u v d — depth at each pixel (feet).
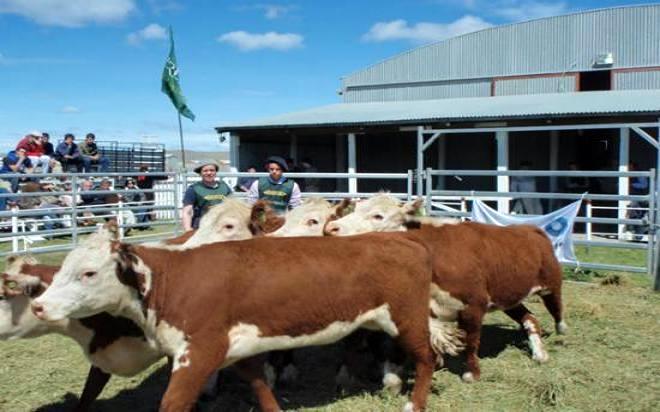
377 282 15.67
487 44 105.81
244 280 14.42
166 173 47.06
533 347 20.68
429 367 16.61
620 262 39.93
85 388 16.47
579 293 30.04
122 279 13.87
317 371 20.27
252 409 16.80
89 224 52.54
